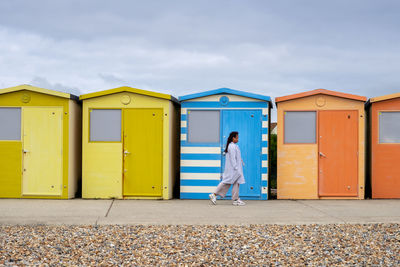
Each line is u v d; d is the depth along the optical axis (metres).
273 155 14.96
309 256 6.23
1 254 6.21
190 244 6.79
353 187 11.28
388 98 11.21
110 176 11.24
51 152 11.19
